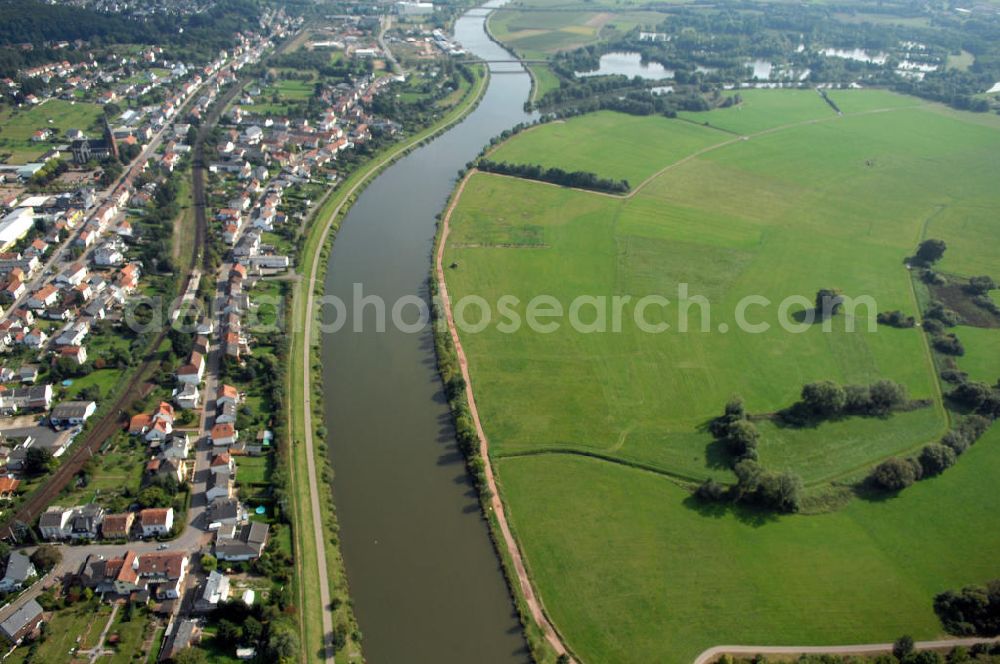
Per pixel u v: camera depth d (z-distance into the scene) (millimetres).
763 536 195500
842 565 187500
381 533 194625
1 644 155500
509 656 164375
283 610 167750
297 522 192875
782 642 167375
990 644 165125
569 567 184875
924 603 177750
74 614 166000
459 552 190000
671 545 191875
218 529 187875
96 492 198625
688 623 171250
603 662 162000
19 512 191250
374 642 165625
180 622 163625
